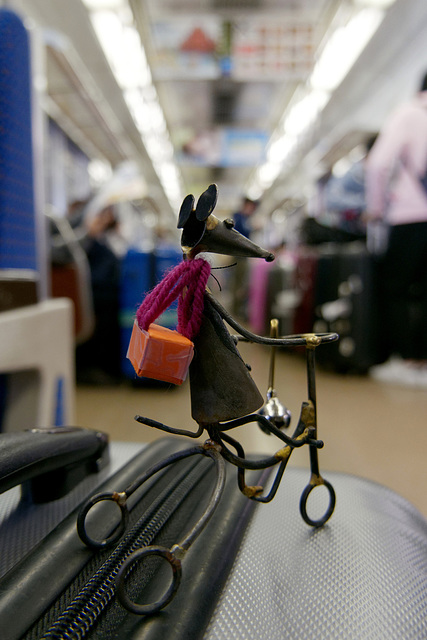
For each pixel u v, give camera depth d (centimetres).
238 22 378
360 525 44
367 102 510
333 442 156
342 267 253
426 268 235
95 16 336
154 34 383
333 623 31
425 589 35
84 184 620
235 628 30
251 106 534
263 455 58
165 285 37
